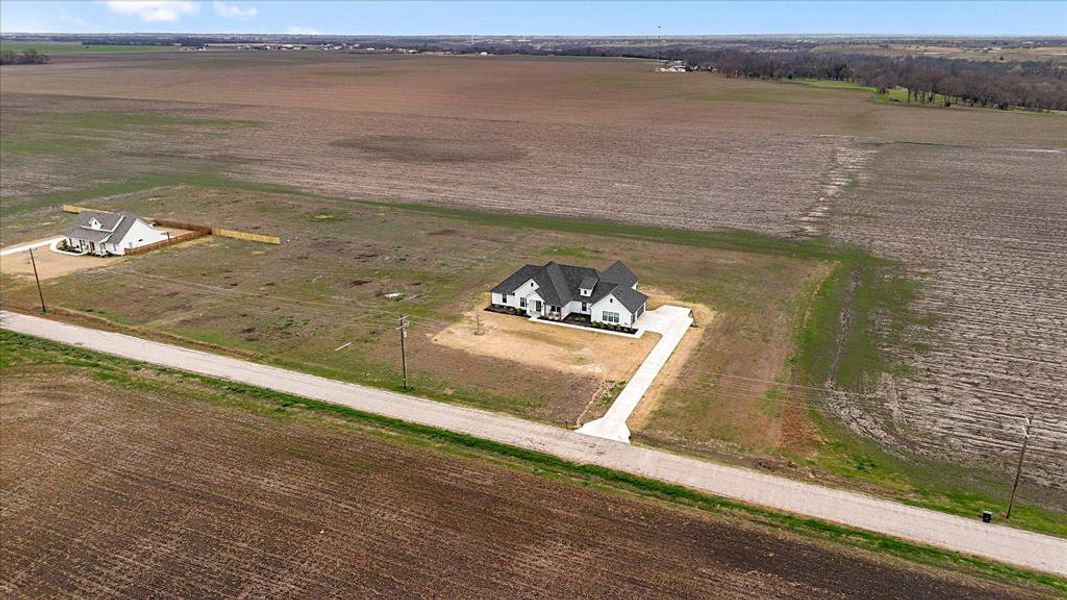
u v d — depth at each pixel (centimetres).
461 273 6347
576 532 3083
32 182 9781
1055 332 5162
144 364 4578
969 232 7575
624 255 6862
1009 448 3769
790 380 4472
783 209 8594
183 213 8269
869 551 2970
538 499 3294
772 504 3269
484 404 4122
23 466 3519
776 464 3591
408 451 3647
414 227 7775
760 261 6712
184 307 5531
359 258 6731
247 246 7075
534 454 3634
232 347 4844
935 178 10150
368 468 3506
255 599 2719
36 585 2789
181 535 3052
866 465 3603
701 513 3200
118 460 3569
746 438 3819
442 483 3400
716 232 7656
